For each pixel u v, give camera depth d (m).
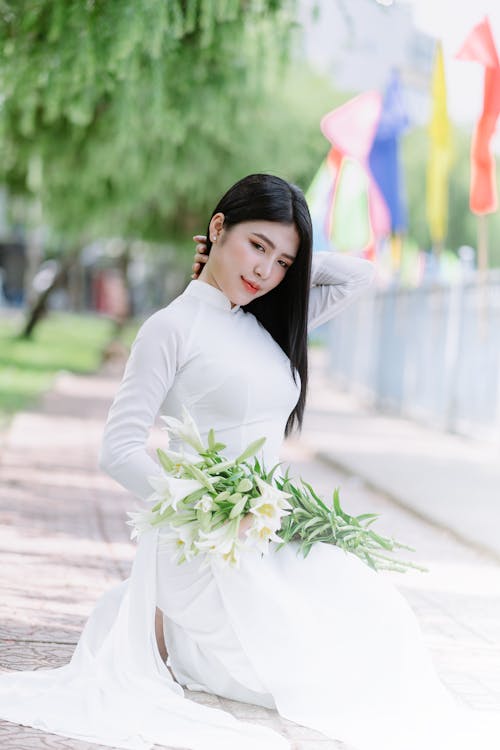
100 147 14.84
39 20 9.45
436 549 8.25
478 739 3.84
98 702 3.95
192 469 3.79
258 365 4.07
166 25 8.78
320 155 20.92
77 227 19.95
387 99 17.00
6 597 5.81
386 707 3.93
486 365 16.06
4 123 11.76
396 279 20.64
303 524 4.02
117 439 3.94
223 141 17.08
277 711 4.09
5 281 64.81
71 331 43.88
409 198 40.91
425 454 14.27
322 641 3.94
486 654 5.36
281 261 4.03
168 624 4.27
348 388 25.20
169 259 36.88
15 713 3.89
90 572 6.61
